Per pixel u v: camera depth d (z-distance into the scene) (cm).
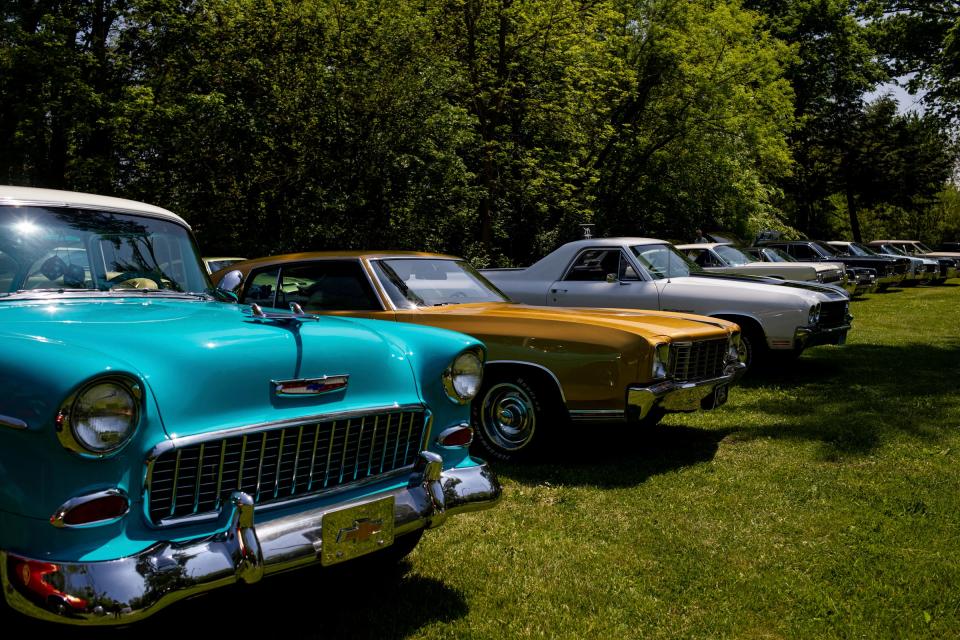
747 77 2336
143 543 230
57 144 1845
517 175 1927
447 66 1639
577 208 2011
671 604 334
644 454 573
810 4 3328
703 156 2398
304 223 1552
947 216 7200
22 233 323
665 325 556
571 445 601
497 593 341
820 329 873
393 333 338
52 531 218
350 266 584
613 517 438
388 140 1551
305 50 1558
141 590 218
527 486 494
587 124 2048
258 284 616
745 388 839
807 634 309
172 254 379
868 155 4016
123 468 228
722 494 478
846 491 481
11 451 219
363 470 293
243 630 305
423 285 596
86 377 215
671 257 955
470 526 423
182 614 319
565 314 568
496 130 1814
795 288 890
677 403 536
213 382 250
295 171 1535
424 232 1683
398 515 288
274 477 263
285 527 256
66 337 252
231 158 1530
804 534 413
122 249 355
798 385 850
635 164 2366
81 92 1644
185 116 1519
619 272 905
